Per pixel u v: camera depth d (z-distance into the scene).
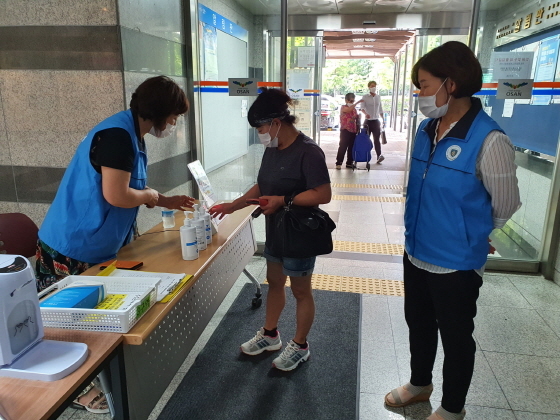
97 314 1.20
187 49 3.36
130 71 2.62
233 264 2.33
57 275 1.75
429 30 6.28
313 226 1.87
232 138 3.93
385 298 3.00
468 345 1.60
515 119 3.23
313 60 4.55
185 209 2.15
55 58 2.59
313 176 1.83
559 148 3.18
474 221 1.50
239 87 3.66
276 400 1.99
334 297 3.01
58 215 1.67
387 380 2.13
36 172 2.82
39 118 2.71
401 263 3.63
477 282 1.58
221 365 2.25
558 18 3.07
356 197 5.84
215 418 1.88
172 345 1.59
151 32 2.85
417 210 1.62
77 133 2.69
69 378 1.02
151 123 1.71
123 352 1.23
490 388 2.06
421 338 1.84
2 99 2.71
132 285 1.40
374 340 2.48
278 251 2.02
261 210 2.06
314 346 2.42
